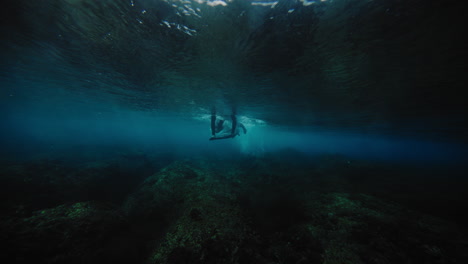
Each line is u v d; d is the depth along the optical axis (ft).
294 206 25.11
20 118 162.61
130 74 28.27
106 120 123.44
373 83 23.62
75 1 14.25
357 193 24.45
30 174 28.14
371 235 15.15
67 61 25.72
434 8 11.79
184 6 14.26
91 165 37.68
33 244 13.91
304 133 115.55
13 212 17.52
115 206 21.48
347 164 53.67
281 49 18.20
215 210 20.21
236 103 39.19
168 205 24.18
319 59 19.31
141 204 24.90
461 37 13.73
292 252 15.23
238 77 25.26
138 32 17.56
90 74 30.30
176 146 118.93
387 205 20.34
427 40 14.64
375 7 12.60
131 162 50.67
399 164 84.74
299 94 30.32
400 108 33.55
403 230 15.51
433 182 47.78
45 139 123.44
